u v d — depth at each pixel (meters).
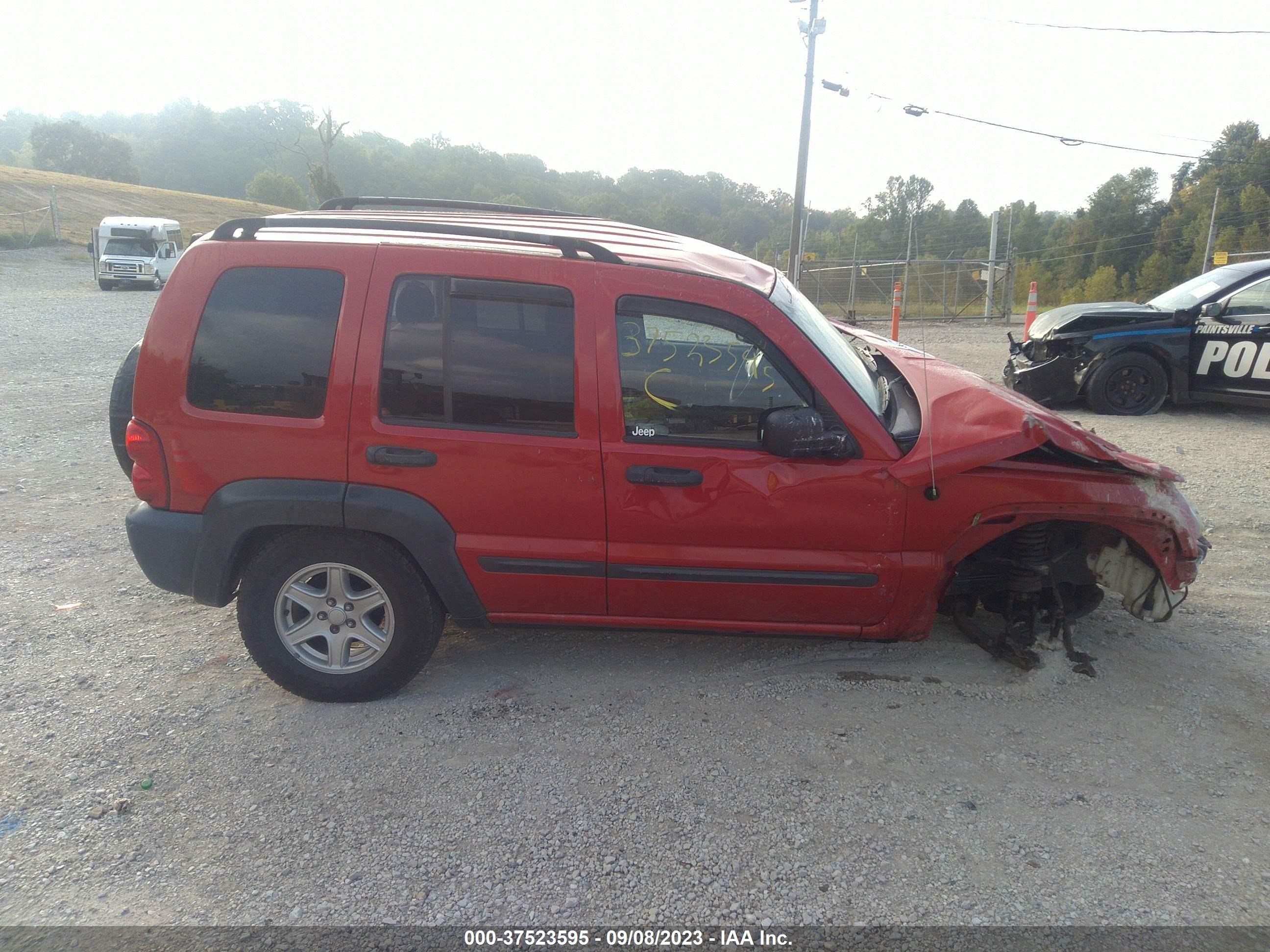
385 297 3.39
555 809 3.02
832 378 3.44
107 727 3.48
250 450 3.44
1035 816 3.02
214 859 2.78
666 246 4.05
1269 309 8.70
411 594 3.54
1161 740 3.46
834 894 2.66
